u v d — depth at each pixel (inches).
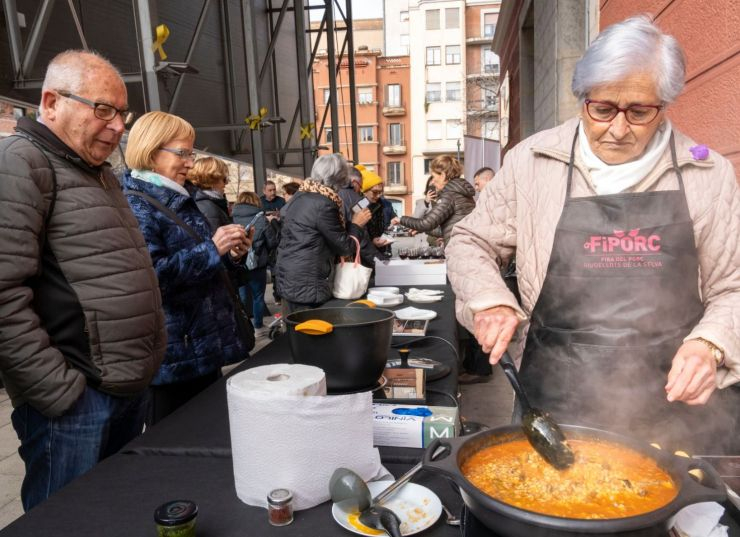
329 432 35.4
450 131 1504.7
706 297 47.0
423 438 44.0
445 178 163.3
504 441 33.5
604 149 44.1
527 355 49.6
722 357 38.2
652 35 39.3
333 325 48.7
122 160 208.4
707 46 80.7
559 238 46.4
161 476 41.2
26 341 50.1
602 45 40.4
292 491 35.2
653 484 27.9
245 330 81.9
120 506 36.7
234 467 37.2
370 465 37.8
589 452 31.8
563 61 165.9
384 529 31.6
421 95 1498.5
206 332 76.0
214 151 319.0
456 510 35.0
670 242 43.7
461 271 51.9
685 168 44.4
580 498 27.1
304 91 386.3
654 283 43.9
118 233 57.6
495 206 53.9
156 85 152.6
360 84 1517.0
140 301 58.7
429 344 75.9
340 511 34.4
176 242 74.6
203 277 73.2
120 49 214.7
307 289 115.2
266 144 415.5
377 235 196.1
